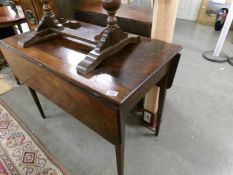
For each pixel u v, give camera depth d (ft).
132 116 4.90
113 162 3.93
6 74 6.77
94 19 4.34
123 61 2.66
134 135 4.42
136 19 3.67
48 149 4.23
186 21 10.75
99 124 2.52
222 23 9.12
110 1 2.36
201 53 7.57
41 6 4.65
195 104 5.16
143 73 2.42
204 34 9.14
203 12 10.00
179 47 2.98
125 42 2.89
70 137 4.49
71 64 2.68
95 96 2.22
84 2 4.83
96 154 4.10
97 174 3.74
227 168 3.69
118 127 2.26
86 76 2.40
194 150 4.04
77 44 3.21
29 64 3.05
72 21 3.86
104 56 2.60
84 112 2.62
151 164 3.83
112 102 2.10
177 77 6.24
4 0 6.97
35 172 3.79
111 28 2.61
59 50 3.07
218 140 4.21
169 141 4.24
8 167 3.90
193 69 6.63
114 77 2.37
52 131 4.65
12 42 3.43
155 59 2.69
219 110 4.95
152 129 4.51
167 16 3.04
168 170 3.72
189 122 4.65
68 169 3.84
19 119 5.00
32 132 4.64
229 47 7.91
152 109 4.26
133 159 3.93
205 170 3.68
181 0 10.59
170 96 5.47
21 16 6.16
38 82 3.23
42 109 4.91
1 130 4.69
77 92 2.42
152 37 3.37
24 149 4.23
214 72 6.44
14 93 5.91
